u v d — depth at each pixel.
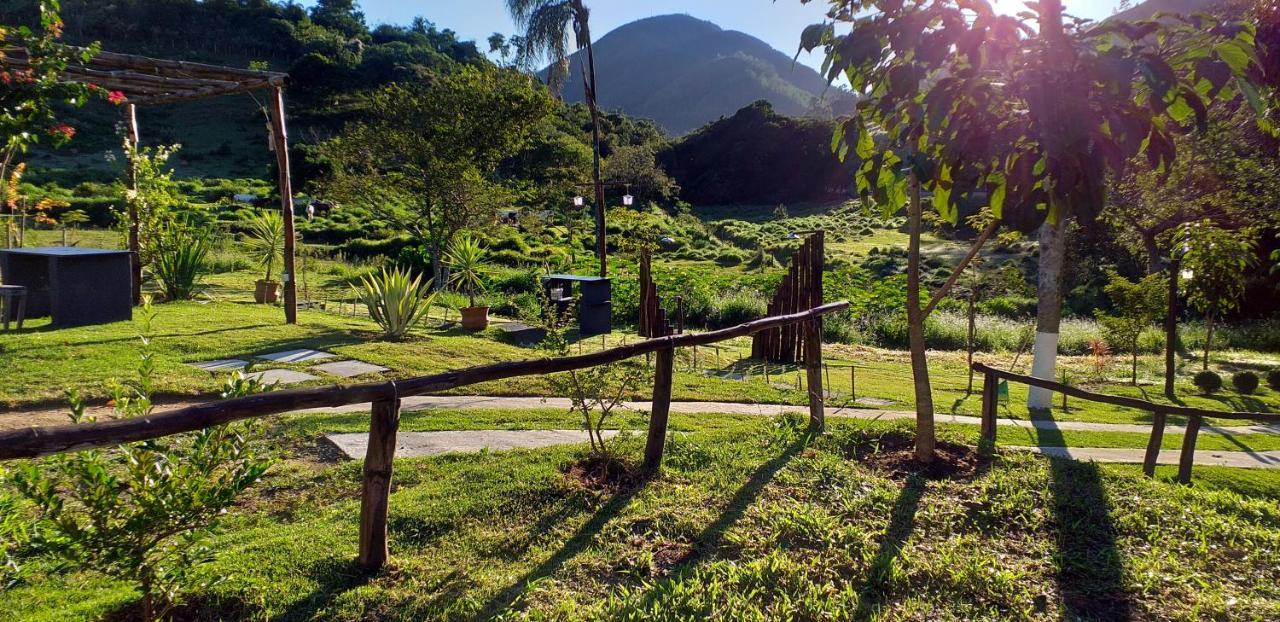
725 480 4.94
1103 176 3.45
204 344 9.25
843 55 4.04
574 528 4.12
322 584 3.36
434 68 82.69
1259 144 16.42
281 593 3.25
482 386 8.48
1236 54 3.48
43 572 3.25
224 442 2.80
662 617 3.18
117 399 2.78
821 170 78.75
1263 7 9.63
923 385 5.50
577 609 3.26
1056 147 3.24
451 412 7.18
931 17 3.80
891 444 5.96
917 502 4.67
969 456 5.68
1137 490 5.00
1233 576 3.83
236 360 8.62
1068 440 8.55
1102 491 4.89
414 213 31.16
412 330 12.14
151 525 2.59
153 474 2.64
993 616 3.36
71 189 44.47
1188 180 17.02
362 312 14.92
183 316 11.36
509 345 11.58
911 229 5.42
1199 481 6.88
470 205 21.89
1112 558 3.95
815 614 3.29
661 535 4.07
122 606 3.03
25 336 8.74
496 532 4.03
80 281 9.73
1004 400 11.54
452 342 10.92
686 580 3.55
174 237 13.49
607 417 7.23
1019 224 3.63
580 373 5.53
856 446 5.91
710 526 4.18
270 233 16.16
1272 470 7.67
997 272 32.53
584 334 14.62
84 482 2.62
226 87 11.05
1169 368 13.58
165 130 77.19
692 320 20.28
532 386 8.66
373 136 21.86
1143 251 24.03
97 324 9.91
